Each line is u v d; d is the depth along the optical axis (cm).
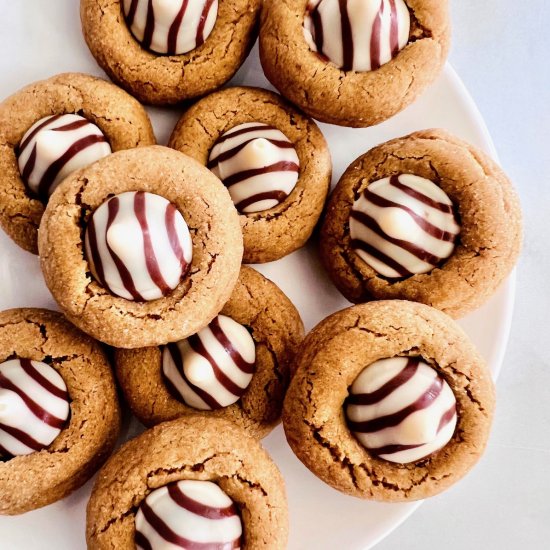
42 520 23
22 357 22
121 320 21
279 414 23
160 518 20
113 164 21
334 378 21
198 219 21
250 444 21
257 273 23
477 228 22
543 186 26
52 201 21
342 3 22
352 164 23
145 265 21
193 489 21
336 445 21
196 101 24
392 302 22
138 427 23
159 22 22
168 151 22
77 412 22
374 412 21
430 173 23
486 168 23
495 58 26
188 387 22
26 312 22
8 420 21
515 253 22
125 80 23
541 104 26
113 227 20
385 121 24
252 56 24
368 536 23
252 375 23
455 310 23
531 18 26
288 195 23
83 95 23
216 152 23
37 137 22
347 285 23
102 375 22
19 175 23
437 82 24
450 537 26
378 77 22
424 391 21
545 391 26
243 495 21
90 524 21
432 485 21
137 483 21
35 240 23
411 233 22
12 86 23
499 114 26
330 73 22
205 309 21
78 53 24
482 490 26
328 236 23
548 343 26
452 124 24
